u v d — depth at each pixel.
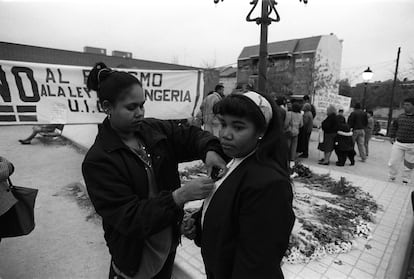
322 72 26.88
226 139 1.03
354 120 7.46
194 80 6.22
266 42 3.32
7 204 2.12
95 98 5.33
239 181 1.01
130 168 1.28
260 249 0.91
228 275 1.07
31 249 2.81
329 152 6.83
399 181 5.67
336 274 2.38
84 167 1.24
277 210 0.90
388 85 25.70
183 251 2.66
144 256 1.41
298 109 6.24
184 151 1.61
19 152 7.21
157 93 5.86
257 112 0.97
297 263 2.51
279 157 1.06
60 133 9.25
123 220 1.14
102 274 2.46
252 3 3.34
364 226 3.18
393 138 5.44
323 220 3.28
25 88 4.82
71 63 18.50
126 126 1.27
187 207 3.50
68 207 3.84
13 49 16.33
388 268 2.44
